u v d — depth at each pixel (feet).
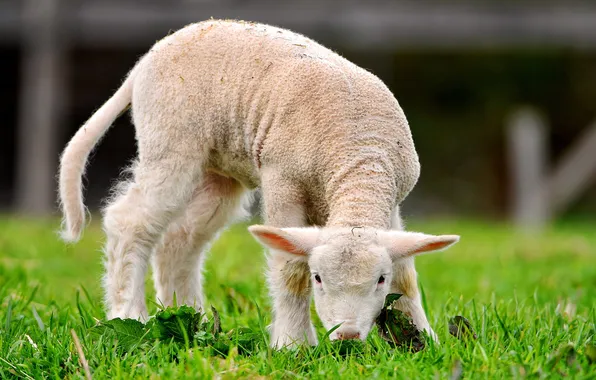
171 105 48.01
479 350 39.63
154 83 48.57
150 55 49.62
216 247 83.97
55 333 44.47
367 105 45.62
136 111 49.78
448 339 41.37
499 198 200.54
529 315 48.19
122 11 131.44
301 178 45.24
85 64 164.86
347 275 40.24
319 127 44.93
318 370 38.06
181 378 36.73
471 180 201.05
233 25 49.34
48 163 134.31
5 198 173.17
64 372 39.60
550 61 198.90
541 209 142.61
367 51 171.94
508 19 134.51
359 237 41.01
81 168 51.29
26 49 150.00
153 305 54.49
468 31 134.72
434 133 201.05
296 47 47.34
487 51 193.98
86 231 109.70
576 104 202.08
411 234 41.70
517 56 198.29
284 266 45.09
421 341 42.63
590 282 66.95
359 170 44.04
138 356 40.47
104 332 42.39
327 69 46.03
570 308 50.83
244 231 105.09
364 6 133.49
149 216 48.62
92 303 49.98
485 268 79.10
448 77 199.62
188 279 53.72
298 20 132.05
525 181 143.13
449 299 50.57
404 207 192.95
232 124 47.62
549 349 40.91
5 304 51.75
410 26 133.69
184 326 42.29
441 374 36.50
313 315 51.88
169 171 48.08
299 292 45.19
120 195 50.57
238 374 37.55
